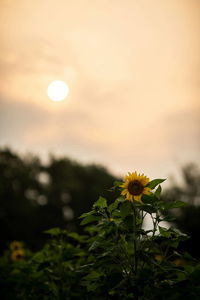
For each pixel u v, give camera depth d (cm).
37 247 4859
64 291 522
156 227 438
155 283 418
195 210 2258
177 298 379
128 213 436
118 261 436
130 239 450
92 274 443
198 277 398
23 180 5122
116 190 457
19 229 4738
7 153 5184
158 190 443
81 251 544
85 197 5244
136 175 438
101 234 464
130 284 398
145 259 421
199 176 3206
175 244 441
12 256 930
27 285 543
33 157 5372
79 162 5566
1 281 577
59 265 546
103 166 5591
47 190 5144
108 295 431
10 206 4847
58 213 5159
